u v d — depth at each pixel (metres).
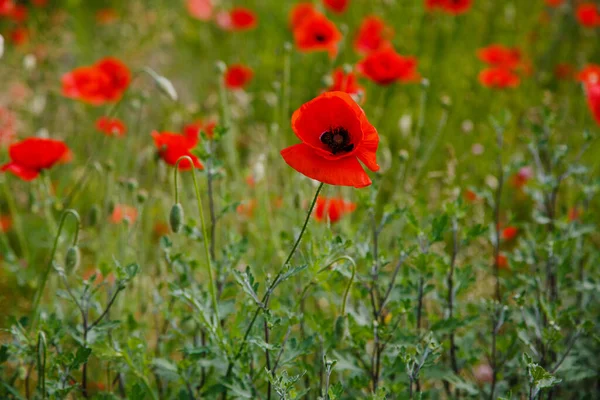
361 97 1.57
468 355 1.48
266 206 1.66
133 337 1.42
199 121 1.86
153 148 1.72
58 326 1.43
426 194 1.89
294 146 1.34
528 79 2.51
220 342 1.41
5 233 1.83
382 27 2.16
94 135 2.13
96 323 1.43
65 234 1.66
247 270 1.38
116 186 1.67
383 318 1.47
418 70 2.50
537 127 1.59
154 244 1.80
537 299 1.48
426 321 1.60
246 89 2.54
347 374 1.53
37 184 1.73
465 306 1.54
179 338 1.54
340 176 1.33
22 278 1.66
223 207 1.49
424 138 2.10
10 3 2.28
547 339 1.43
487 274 1.68
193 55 2.81
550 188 1.57
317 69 2.51
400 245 1.47
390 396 1.47
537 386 1.35
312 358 1.54
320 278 1.41
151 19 2.85
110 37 2.82
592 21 2.55
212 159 1.47
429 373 1.45
